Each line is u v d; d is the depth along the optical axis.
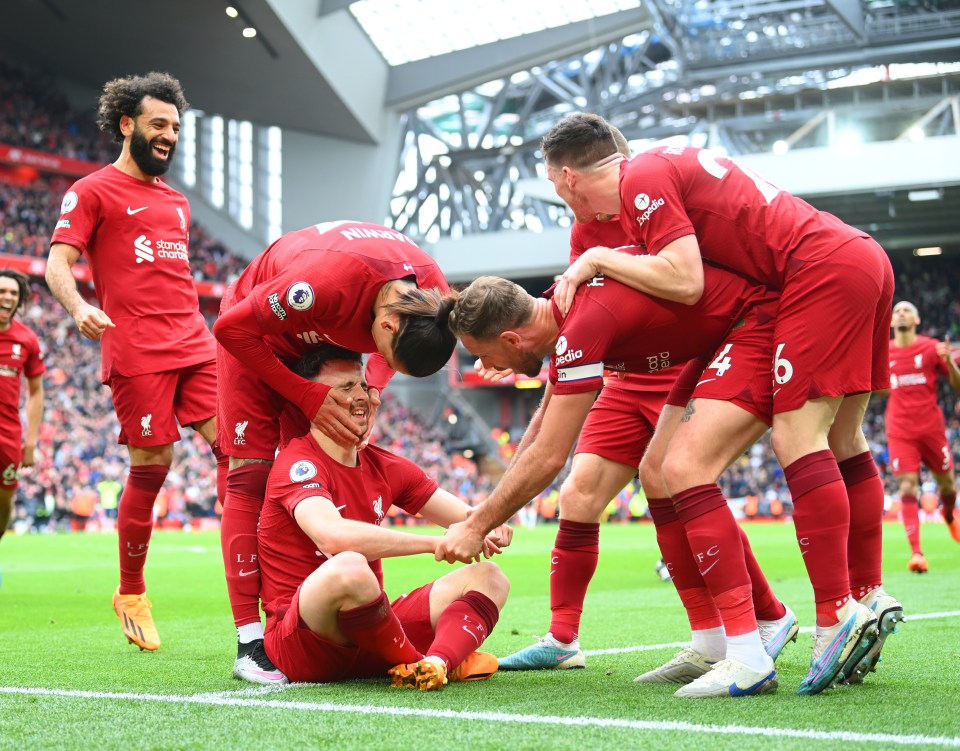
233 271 34.53
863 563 3.63
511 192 35.94
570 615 4.02
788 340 3.27
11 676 3.78
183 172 36.62
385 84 33.97
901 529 20.67
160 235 4.91
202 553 13.83
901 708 2.99
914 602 6.55
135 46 31.53
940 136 27.11
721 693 3.21
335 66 31.52
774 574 9.73
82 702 3.13
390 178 35.34
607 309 3.25
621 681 3.61
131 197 4.88
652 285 3.22
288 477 3.51
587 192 3.74
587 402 3.26
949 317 32.50
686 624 5.71
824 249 3.26
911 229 30.39
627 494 31.47
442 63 33.12
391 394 37.56
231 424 3.87
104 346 4.87
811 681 3.23
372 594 3.22
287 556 3.54
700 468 3.31
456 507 3.81
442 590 3.54
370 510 3.63
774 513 30.17
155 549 14.84
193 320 4.98
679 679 3.61
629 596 7.57
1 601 7.24
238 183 36.22
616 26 30.75
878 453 31.06
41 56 33.41
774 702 3.10
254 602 3.72
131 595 4.71
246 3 28.08
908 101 30.22
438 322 3.38
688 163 3.35
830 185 27.14
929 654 4.21
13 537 18.80
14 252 29.75
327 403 3.49
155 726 2.74
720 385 3.33
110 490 22.05
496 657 4.07
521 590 8.45
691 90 32.00
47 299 29.73
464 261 34.44
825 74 30.84
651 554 13.52
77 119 34.66
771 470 31.94
